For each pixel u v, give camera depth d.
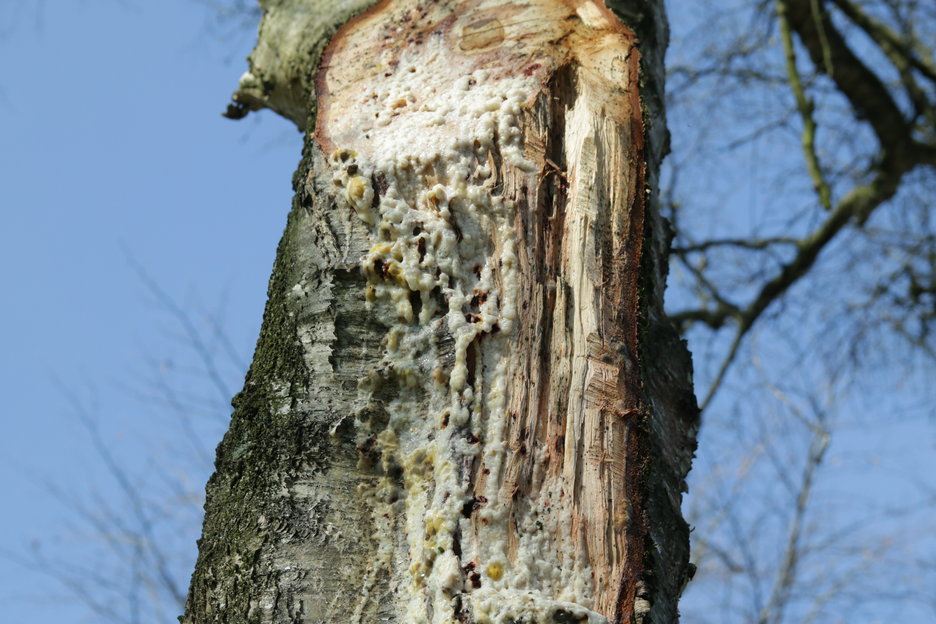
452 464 2.61
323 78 2.83
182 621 2.64
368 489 2.63
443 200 2.70
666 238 2.86
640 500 2.63
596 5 2.84
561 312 2.67
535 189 2.71
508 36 2.82
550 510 2.60
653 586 2.61
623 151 2.76
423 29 2.84
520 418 2.62
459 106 2.76
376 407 2.65
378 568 2.61
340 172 2.73
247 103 3.14
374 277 2.69
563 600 2.57
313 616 2.59
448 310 2.67
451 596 2.57
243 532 2.62
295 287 2.71
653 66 3.00
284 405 2.67
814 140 4.77
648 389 2.69
